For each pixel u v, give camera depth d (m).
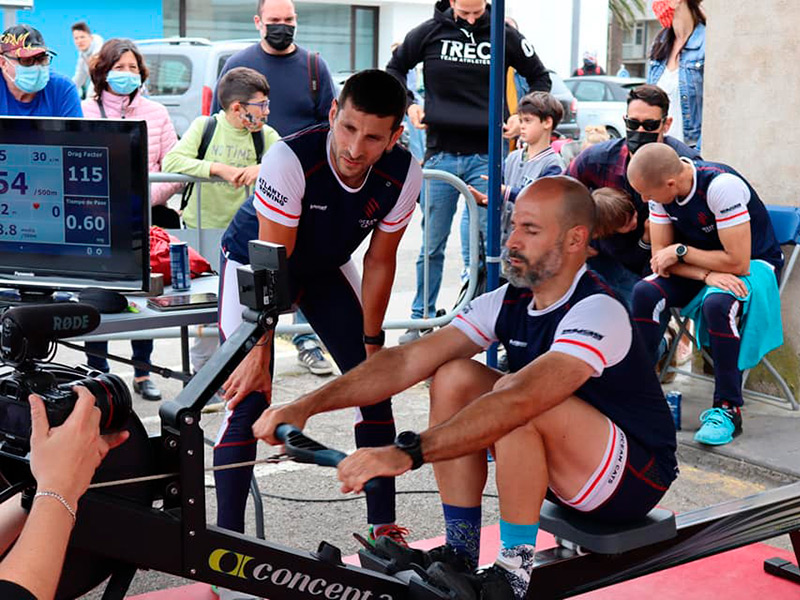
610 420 2.73
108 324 3.22
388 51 22.41
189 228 5.07
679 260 5.00
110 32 19.70
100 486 2.14
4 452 2.05
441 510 4.17
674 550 2.93
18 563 1.70
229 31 21.53
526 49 6.08
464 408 2.45
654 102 5.11
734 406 4.92
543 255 2.67
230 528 3.19
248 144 5.06
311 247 3.28
